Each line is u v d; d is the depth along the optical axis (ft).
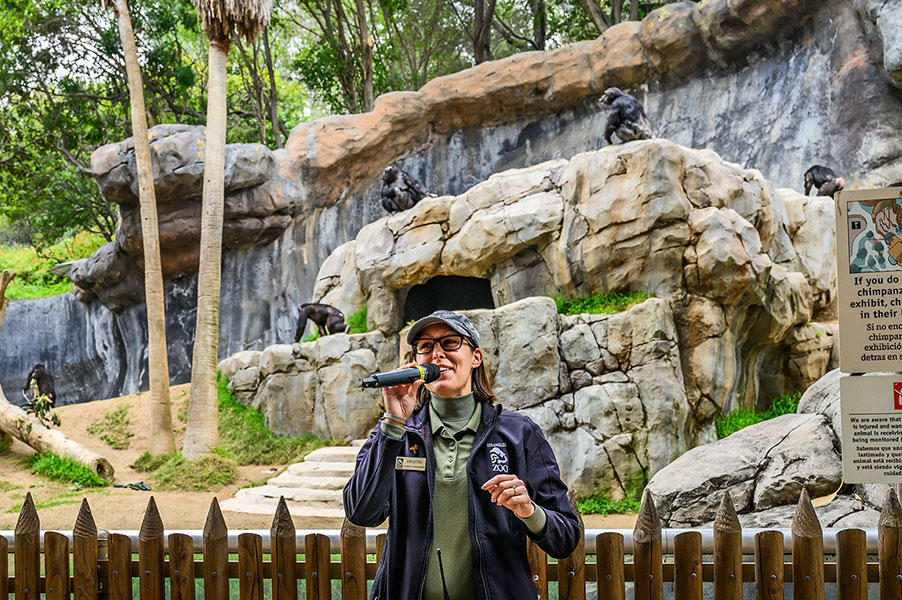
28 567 14.75
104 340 97.25
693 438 53.01
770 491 28.55
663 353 51.01
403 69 121.90
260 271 90.68
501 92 92.07
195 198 84.79
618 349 51.39
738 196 57.67
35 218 116.47
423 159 96.43
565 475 49.80
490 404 11.85
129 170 81.87
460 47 123.13
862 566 13.14
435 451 11.46
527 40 113.70
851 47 73.87
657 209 54.34
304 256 91.71
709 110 84.43
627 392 50.37
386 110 93.40
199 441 60.23
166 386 62.59
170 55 105.60
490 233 60.54
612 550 13.53
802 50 78.79
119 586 14.40
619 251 55.77
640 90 88.89
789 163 77.00
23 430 59.82
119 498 49.52
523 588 10.99
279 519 13.92
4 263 129.70
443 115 95.25
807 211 65.16
